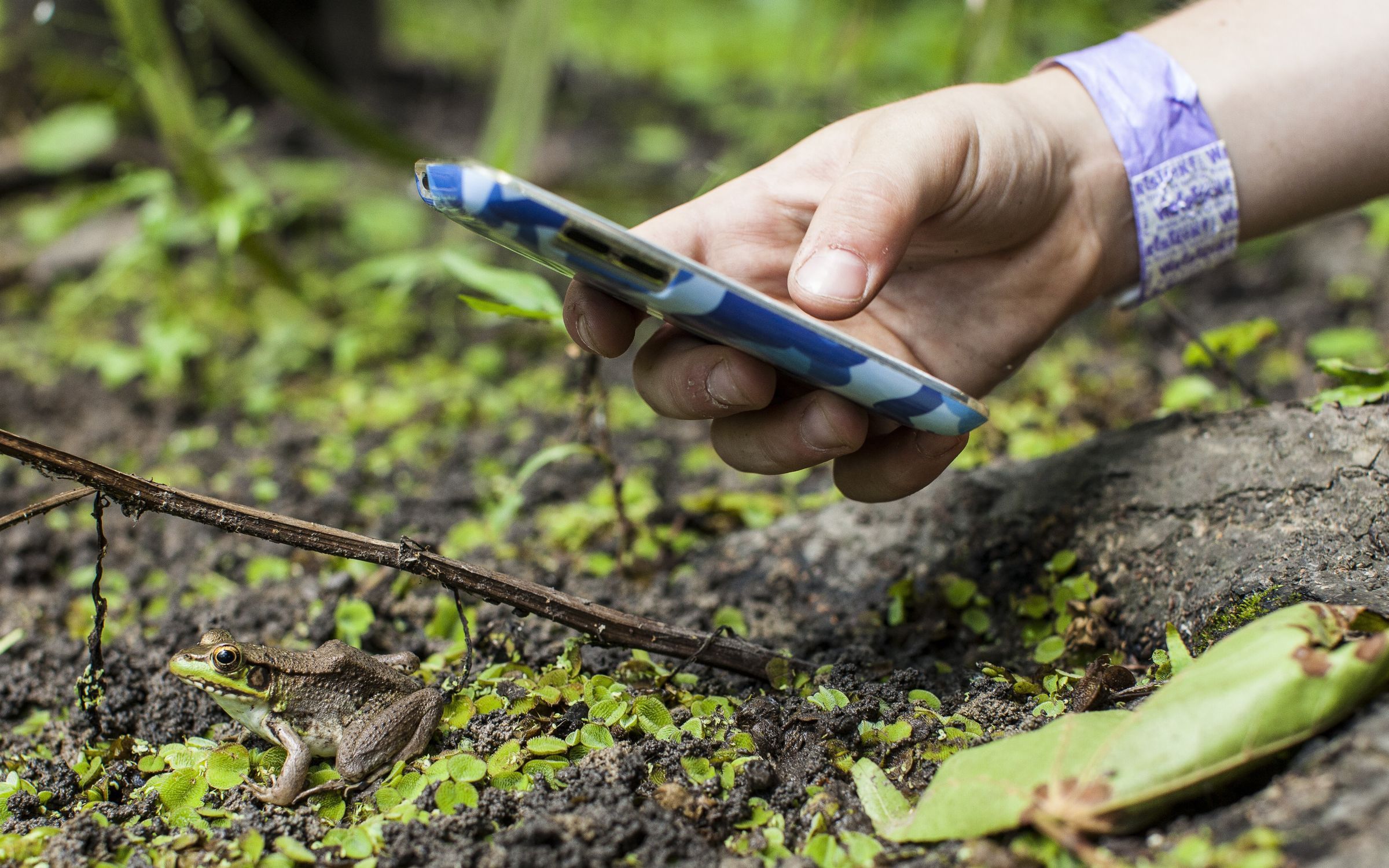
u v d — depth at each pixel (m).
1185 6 0.63
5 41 1.16
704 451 0.85
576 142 1.71
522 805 0.50
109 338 1.09
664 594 0.66
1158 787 0.45
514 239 0.45
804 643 0.61
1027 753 0.47
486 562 0.69
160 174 1.01
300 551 0.70
